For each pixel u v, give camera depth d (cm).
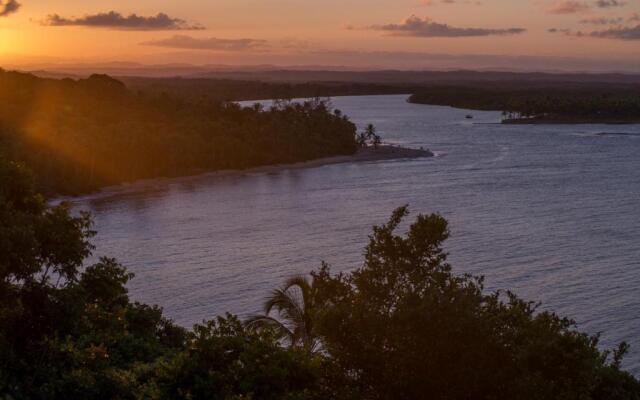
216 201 13125
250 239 9681
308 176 16538
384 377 1830
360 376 1877
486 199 12644
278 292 2828
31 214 2475
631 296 6800
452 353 1792
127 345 2819
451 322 1784
